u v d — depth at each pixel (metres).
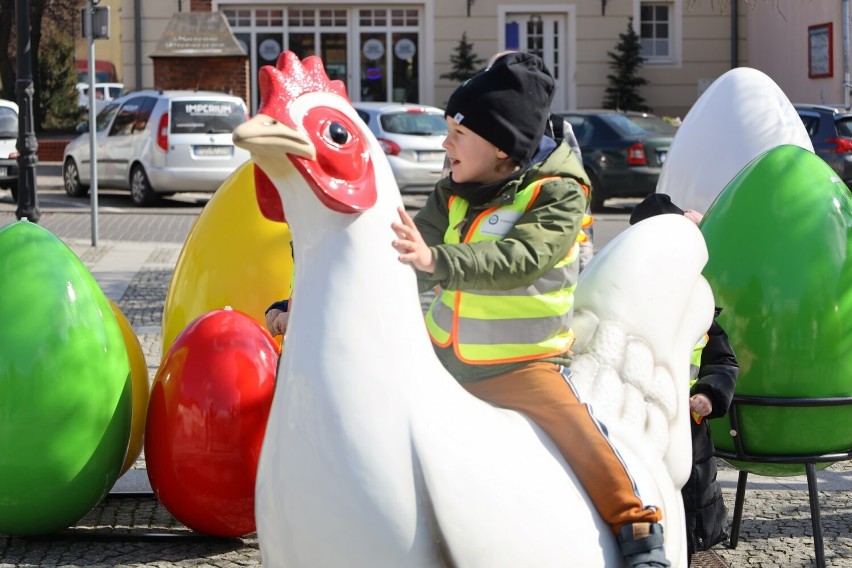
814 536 5.33
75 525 5.99
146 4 31.78
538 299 3.50
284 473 3.16
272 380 5.54
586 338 3.90
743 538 6.05
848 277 5.34
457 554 3.14
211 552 5.66
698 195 7.68
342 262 3.16
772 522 6.32
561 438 3.44
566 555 3.26
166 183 22.25
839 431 5.38
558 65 33.06
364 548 3.10
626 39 32.44
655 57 33.53
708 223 5.62
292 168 3.12
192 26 28.81
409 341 3.20
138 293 13.16
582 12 32.78
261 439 5.48
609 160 22.52
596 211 22.91
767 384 5.33
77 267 5.62
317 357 3.14
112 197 24.81
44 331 5.35
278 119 3.07
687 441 4.03
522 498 3.23
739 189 5.55
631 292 3.97
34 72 40.16
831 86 28.31
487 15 32.56
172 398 5.51
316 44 32.62
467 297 3.53
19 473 5.35
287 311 3.95
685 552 3.83
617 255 4.05
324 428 3.10
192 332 5.63
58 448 5.36
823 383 5.30
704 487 4.99
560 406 3.46
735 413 5.39
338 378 3.11
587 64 33.00
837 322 5.29
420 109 24.03
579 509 3.35
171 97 22.45
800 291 5.30
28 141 16.14
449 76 32.50
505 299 3.49
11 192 24.27
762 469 5.80
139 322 11.55
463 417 3.25
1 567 5.42
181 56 28.59
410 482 3.12
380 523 3.09
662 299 4.00
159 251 16.59
